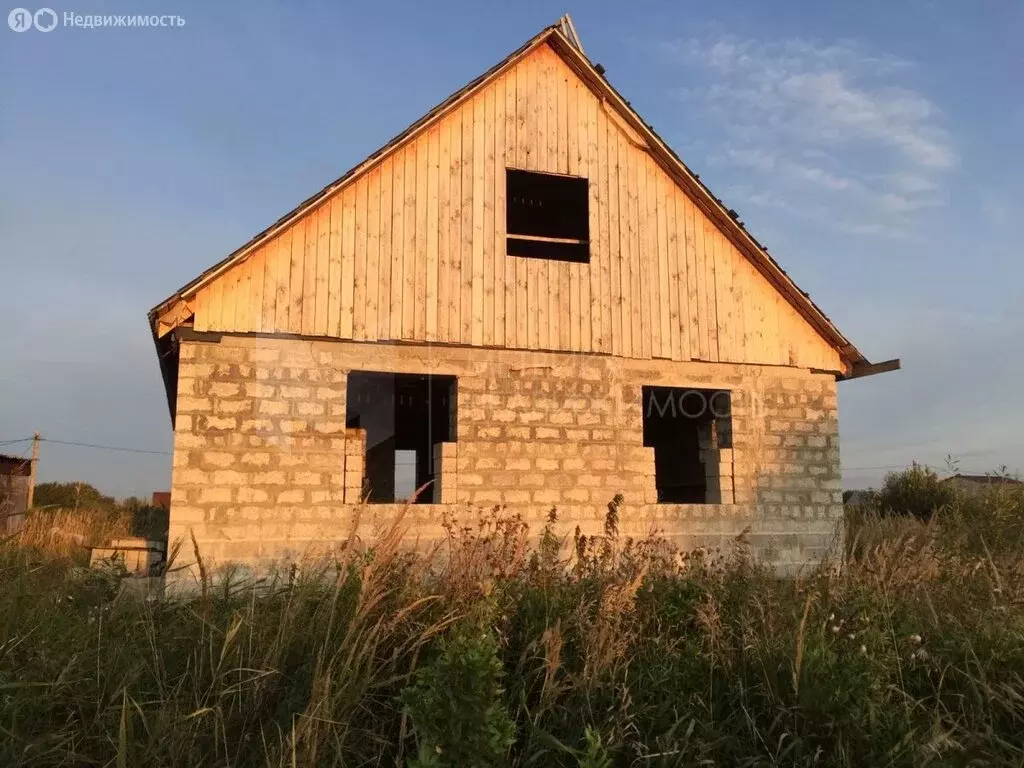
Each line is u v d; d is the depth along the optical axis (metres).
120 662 4.47
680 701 4.44
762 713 4.43
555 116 10.80
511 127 10.56
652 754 3.94
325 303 9.36
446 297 9.88
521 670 4.51
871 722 3.99
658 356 10.69
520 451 9.92
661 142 10.95
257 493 8.84
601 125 11.02
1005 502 9.06
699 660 4.79
